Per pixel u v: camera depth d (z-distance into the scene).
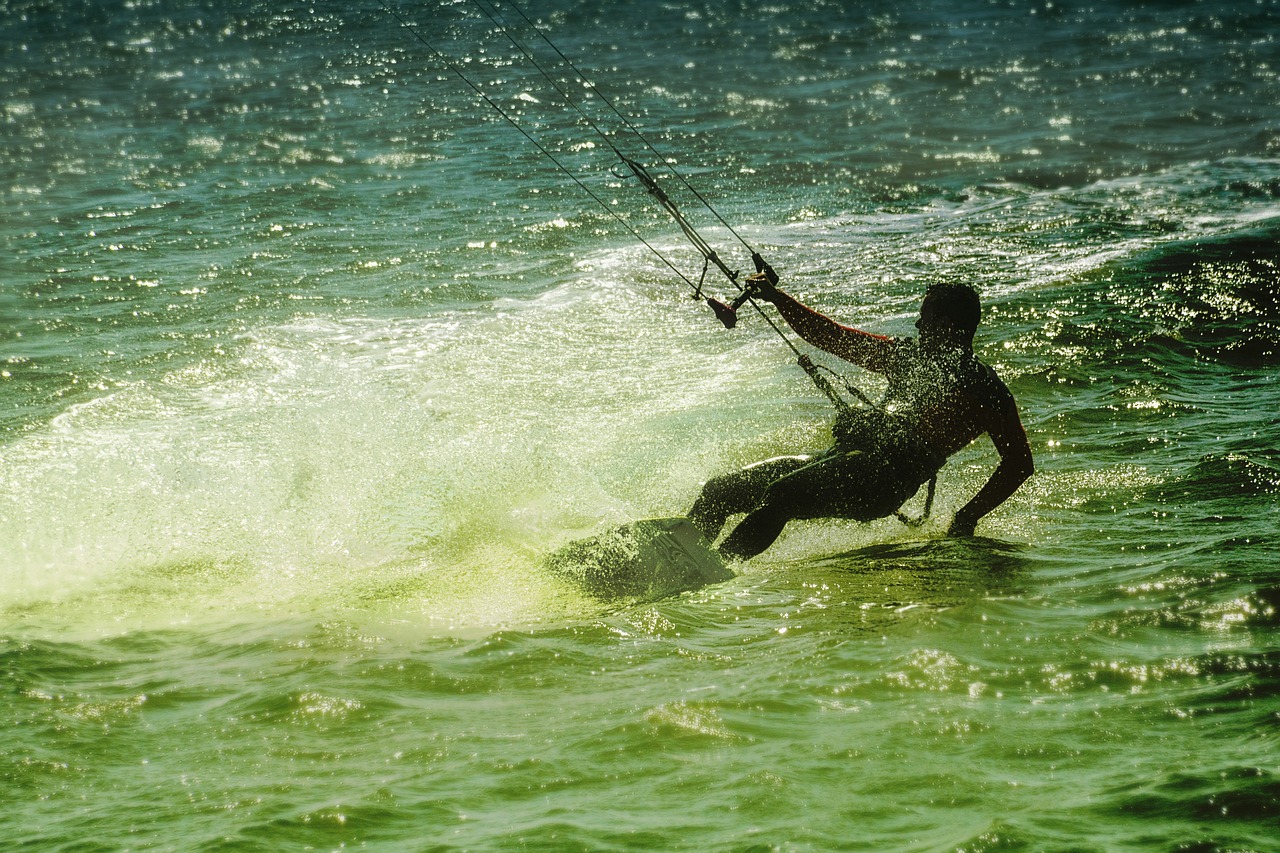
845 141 63.84
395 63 91.56
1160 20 102.00
